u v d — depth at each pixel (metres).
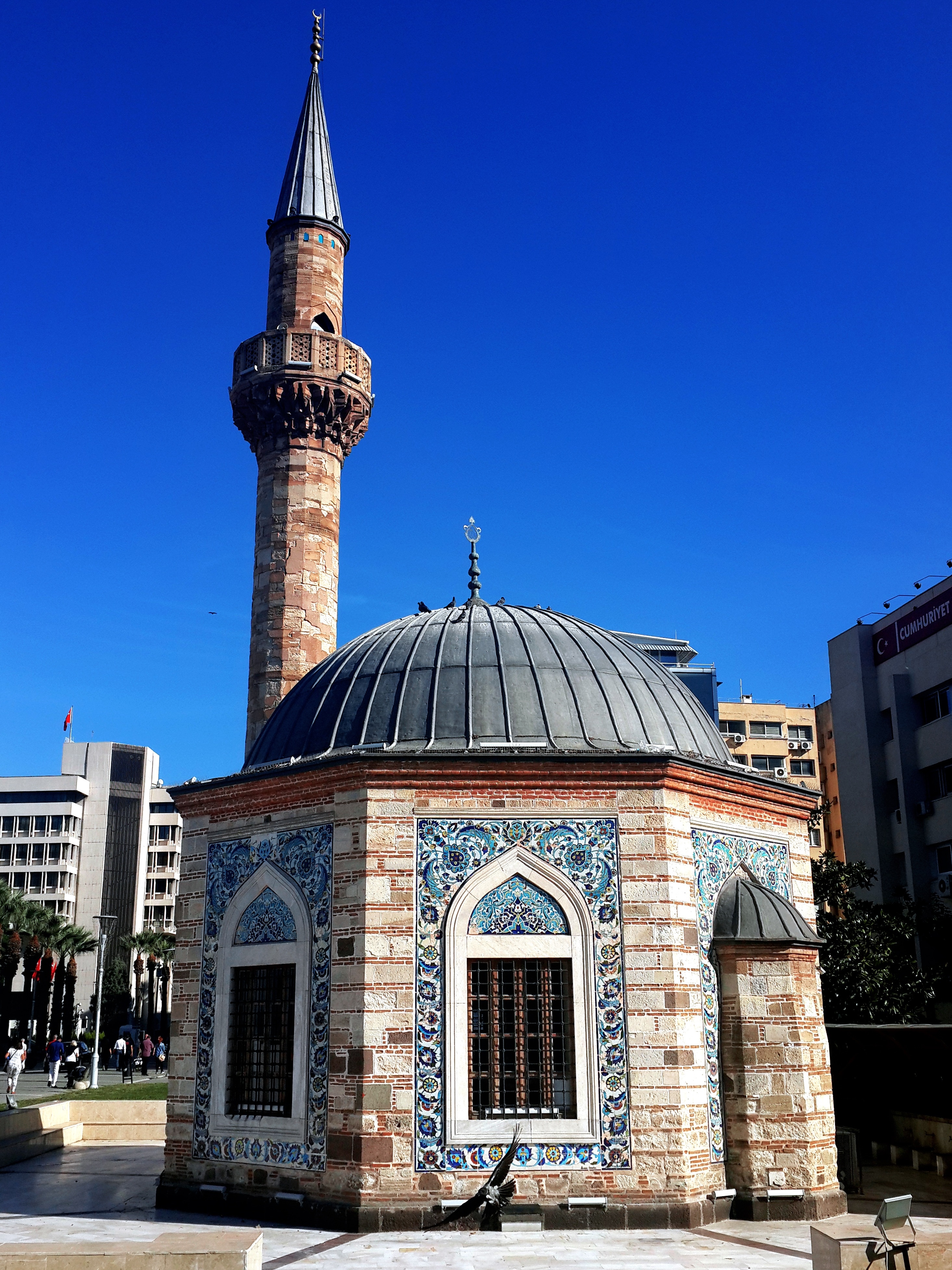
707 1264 15.54
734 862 21.73
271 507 35.25
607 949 19.12
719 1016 20.20
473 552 26.44
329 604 34.94
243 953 20.78
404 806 19.48
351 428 36.75
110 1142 30.53
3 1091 44.97
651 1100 18.44
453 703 21.28
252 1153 19.59
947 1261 13.39
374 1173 17.91
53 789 107.19
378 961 18.73
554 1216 17.84
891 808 49.66
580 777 19.80
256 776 21.08
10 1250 13.04
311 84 41.19
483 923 19.16
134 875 108.19
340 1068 18.56
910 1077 28.36
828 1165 19.67
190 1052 21.05
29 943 68.00
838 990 35.56
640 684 22.75
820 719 74.12
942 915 43.44
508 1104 18.59
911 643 49.22
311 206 38.47
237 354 36.97
